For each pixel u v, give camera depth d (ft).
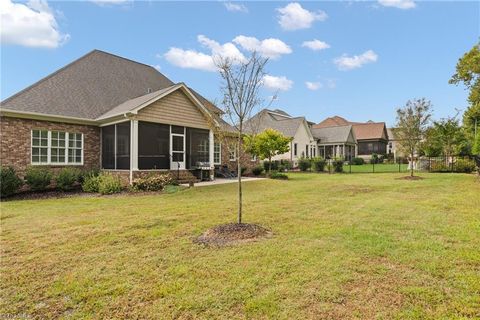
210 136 53.36
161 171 45.57
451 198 29.12
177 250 14.80
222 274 11.78
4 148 38.27
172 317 9.04
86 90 51.55
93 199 33.60
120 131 44.60
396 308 9.20
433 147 71.31
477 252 13.62
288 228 18.58
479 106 62.23
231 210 24.94
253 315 9.00
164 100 46.06
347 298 9.82
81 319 9.07
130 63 68.44
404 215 21.83
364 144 134.72
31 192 38.63
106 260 13.65
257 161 74.69
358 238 16.10
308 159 86.58
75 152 45.44
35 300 10.25
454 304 9.31
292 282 10.97
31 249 15.35
